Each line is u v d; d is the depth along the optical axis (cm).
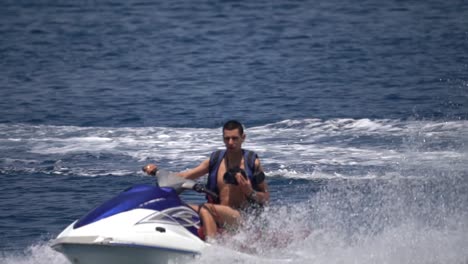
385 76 8088
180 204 2956
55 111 6669
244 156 3103
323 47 10038
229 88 7706
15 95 7431
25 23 12556
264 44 10400
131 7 13800
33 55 9894
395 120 6003
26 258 3247
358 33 10994
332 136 5594
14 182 4622
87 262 2784
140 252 2758
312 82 7906
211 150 5297
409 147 5181
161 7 13675
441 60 8900
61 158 5138
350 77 8112
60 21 12675
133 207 2853
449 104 6594
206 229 2973
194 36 11112
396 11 12794
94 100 7188
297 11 12988
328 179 4509
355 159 4950
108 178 4681
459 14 12350
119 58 9631
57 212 4019
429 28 11231
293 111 6525
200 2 14000
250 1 13938
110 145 5469
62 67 9062
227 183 3067
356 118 6125
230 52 9900
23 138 5700
